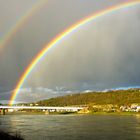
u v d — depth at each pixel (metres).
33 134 104.75
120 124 148.25
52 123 164.88
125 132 109.69
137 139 91.38
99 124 151.00
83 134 105.00
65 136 99.75
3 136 73.12
